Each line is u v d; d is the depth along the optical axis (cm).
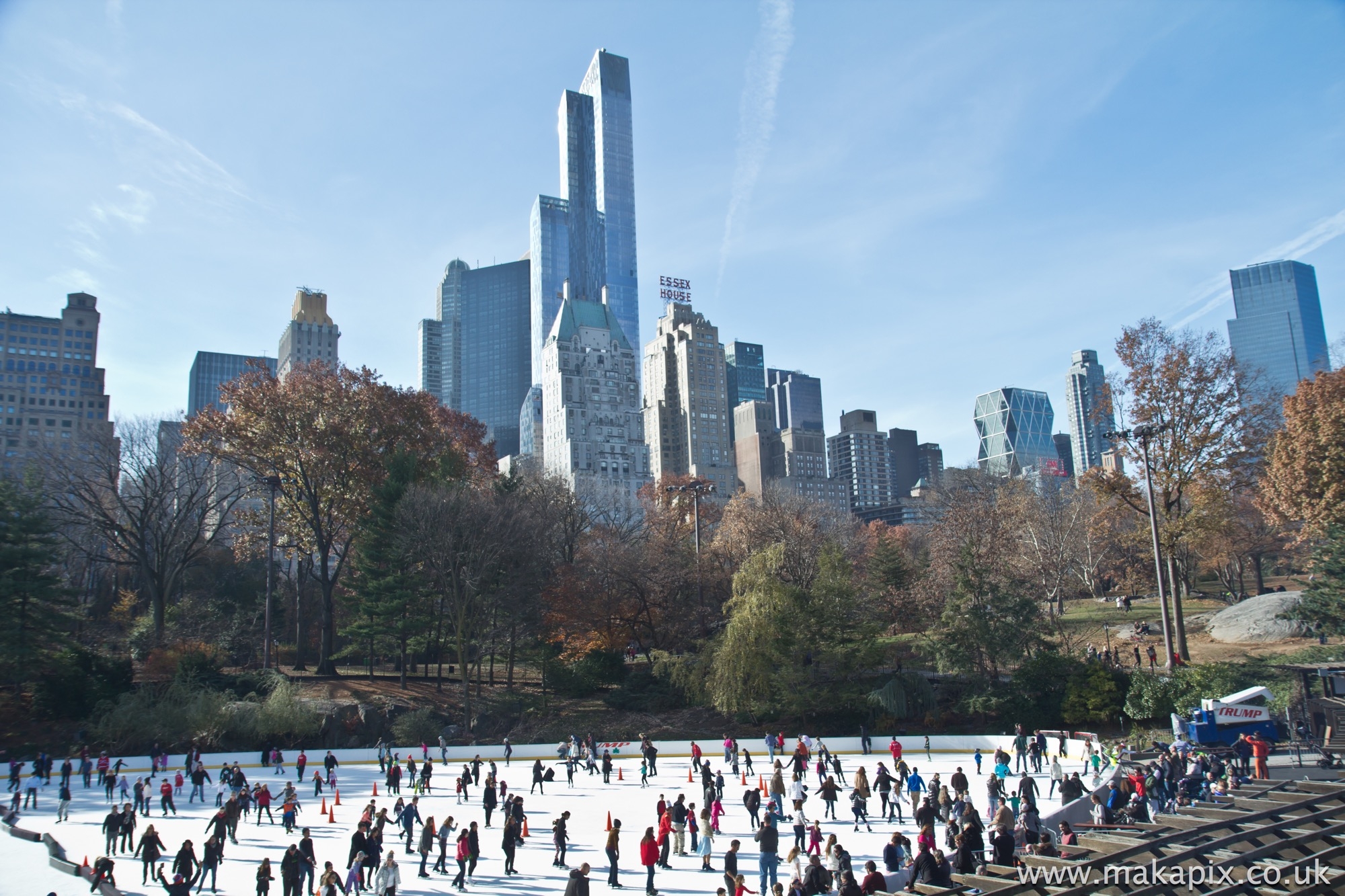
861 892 2064
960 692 6375
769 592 6375
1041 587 8331
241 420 7375
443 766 5588
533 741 6200
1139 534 6388
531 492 8519
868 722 6153
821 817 3781
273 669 6794
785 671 6069
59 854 3188
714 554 8350
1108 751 4556
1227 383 6034
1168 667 5450
